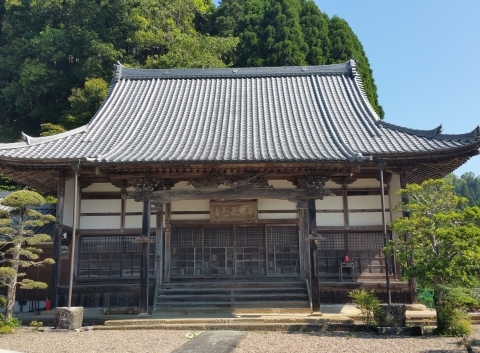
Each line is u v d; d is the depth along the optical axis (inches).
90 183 642.2
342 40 1533.0
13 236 499.8
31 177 647.8
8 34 1672.0
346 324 448.1
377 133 631.2
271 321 466.0
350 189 628.1
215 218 629.3
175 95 802.8
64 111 1407.5
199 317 503.2
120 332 444.5
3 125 1609.3
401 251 418.3
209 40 1528.1
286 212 629.6
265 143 580.4
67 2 1617.9
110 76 1449.3
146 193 531.8
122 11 1560.0
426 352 324.8
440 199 415.2
